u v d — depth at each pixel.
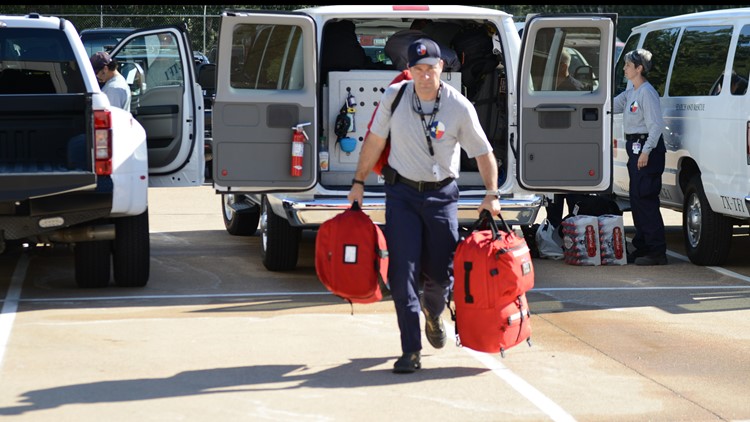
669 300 15.58
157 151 17.27
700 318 14.40
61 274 17.27
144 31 17.47
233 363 11.87
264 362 11.92
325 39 16.97
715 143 17.83
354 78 16.45
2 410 10.13
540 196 16.28
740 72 17.48
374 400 10.58
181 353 12.26
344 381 11.21
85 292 15.72
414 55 10.95
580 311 14.76
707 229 18.25
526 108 15.80
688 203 18.83
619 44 32.12
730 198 17.39
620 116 20.97
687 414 10.30
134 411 10.17
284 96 15.34
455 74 16.72
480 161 11.36
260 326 13.64
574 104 15.86
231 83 15.30
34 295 15.46
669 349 12.73
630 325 13.94
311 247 20.42
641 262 18.61
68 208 14.43
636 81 18.58
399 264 11.17
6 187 14.02
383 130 11.28
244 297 15.51
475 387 11.03
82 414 10.06
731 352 12.62
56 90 15.86
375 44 20.72
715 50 18.41
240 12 15.01
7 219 14.27
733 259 19.38
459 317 11.35
